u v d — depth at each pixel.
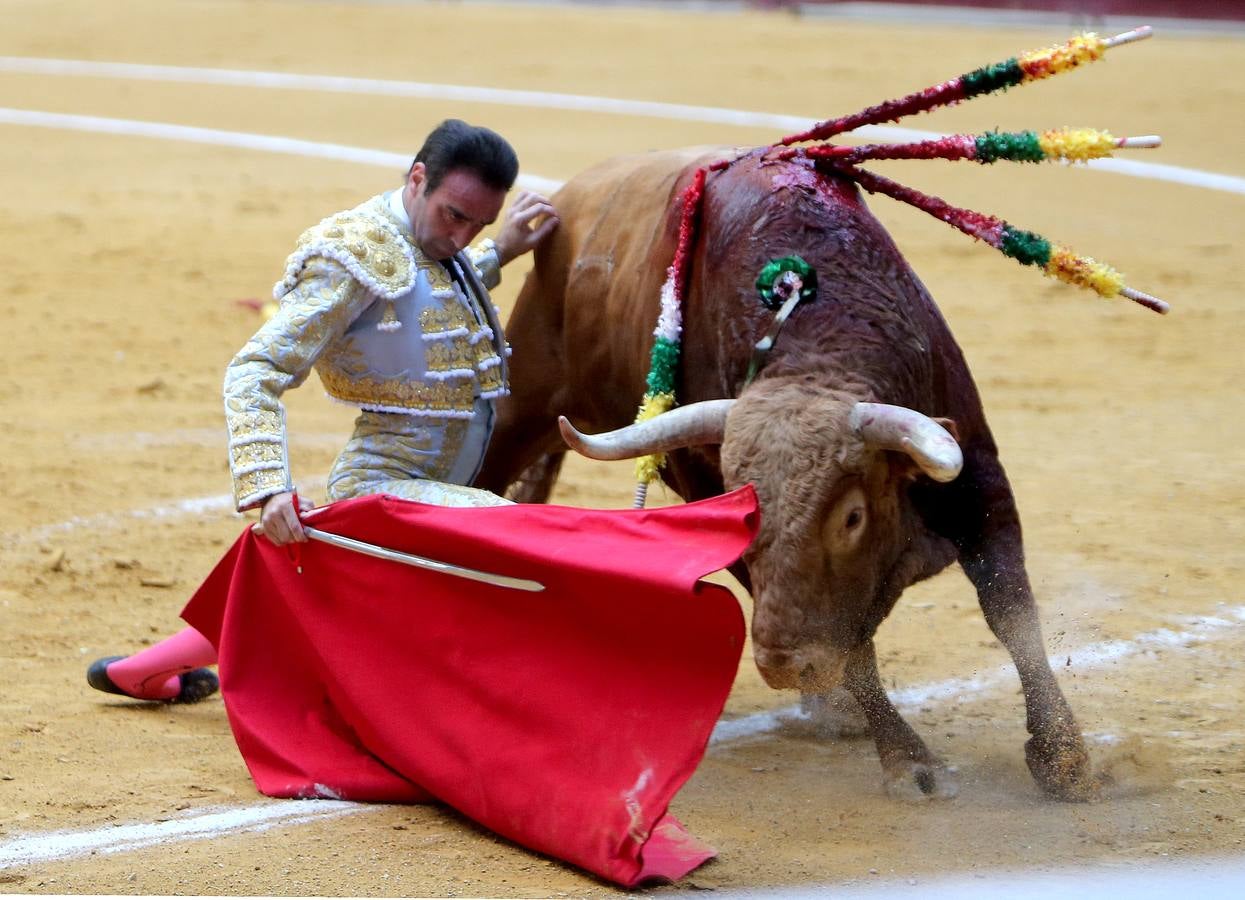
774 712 9.19
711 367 8.01
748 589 7.84
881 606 7.33
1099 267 8.14
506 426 10.08
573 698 6.92
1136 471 13.97
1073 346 18.55
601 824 6.62
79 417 16.02
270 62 40.41
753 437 6.83
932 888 6.45
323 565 7.58
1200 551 11.76
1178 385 16.89
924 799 7.62
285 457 7.47
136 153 30.59
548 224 9.72
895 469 7.00
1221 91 32.41
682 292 8.20
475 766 7.14
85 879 6.69
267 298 20.91
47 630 10.30
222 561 8.06
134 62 41.19
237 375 7.45
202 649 8.77
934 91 8.43
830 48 39.03
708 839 7.14
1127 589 10.92
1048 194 25.69
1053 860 6.76
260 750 7.78
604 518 6.93
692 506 6.68
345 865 6.83
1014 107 31.64
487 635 7.21
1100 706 8.86
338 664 7.58
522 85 36.09
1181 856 6.77
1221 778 7.77
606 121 31.55
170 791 7.80
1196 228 23.56
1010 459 14.43
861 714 8.70
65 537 12.29
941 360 7.88
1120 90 32.75
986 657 9.85
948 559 7.57
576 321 9.47
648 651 6.78
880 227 8.07
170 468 14.27
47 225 25.03
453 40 42.25
